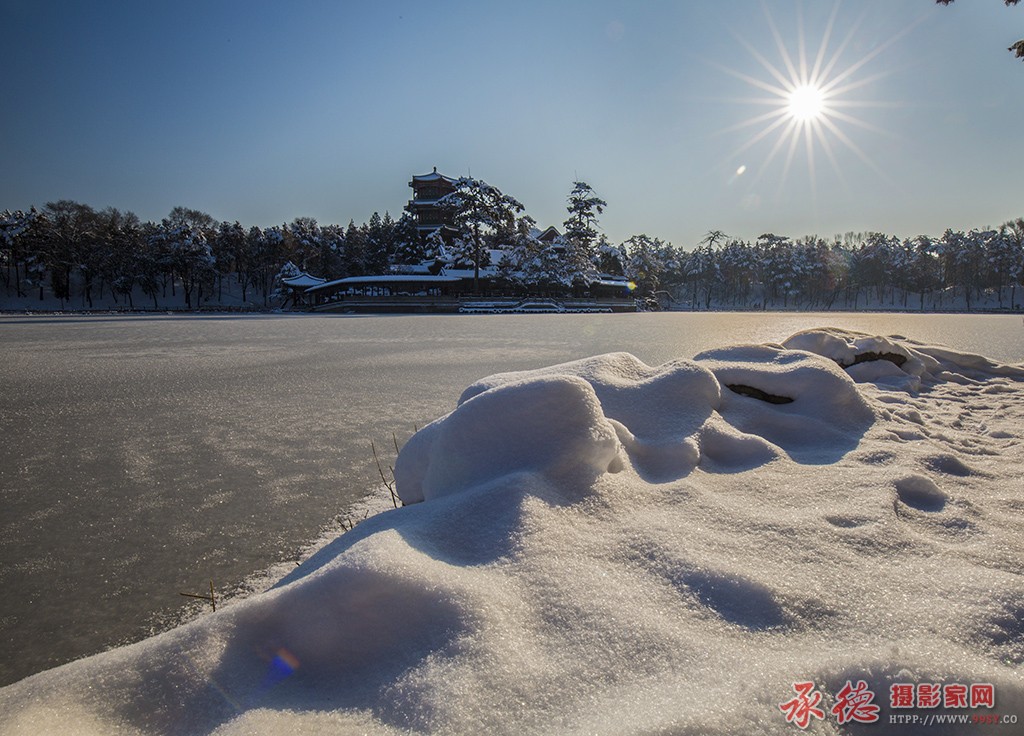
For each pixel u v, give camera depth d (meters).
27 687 1.19
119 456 4.64
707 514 2.00
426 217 73.62
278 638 1.34
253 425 5.70
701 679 1.14
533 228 71.94
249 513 3.38
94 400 7.18
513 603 1.39
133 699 1.18
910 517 2.09
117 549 2.94
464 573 1.48
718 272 92.56
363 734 1.07
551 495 1.91
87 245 66.69
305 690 1.23
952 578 1.54
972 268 81.75
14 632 2.23
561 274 58.81
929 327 21.91
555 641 1.28
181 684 1.21
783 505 2.18
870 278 86.38
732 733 0.99
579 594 1.42
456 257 61.62
